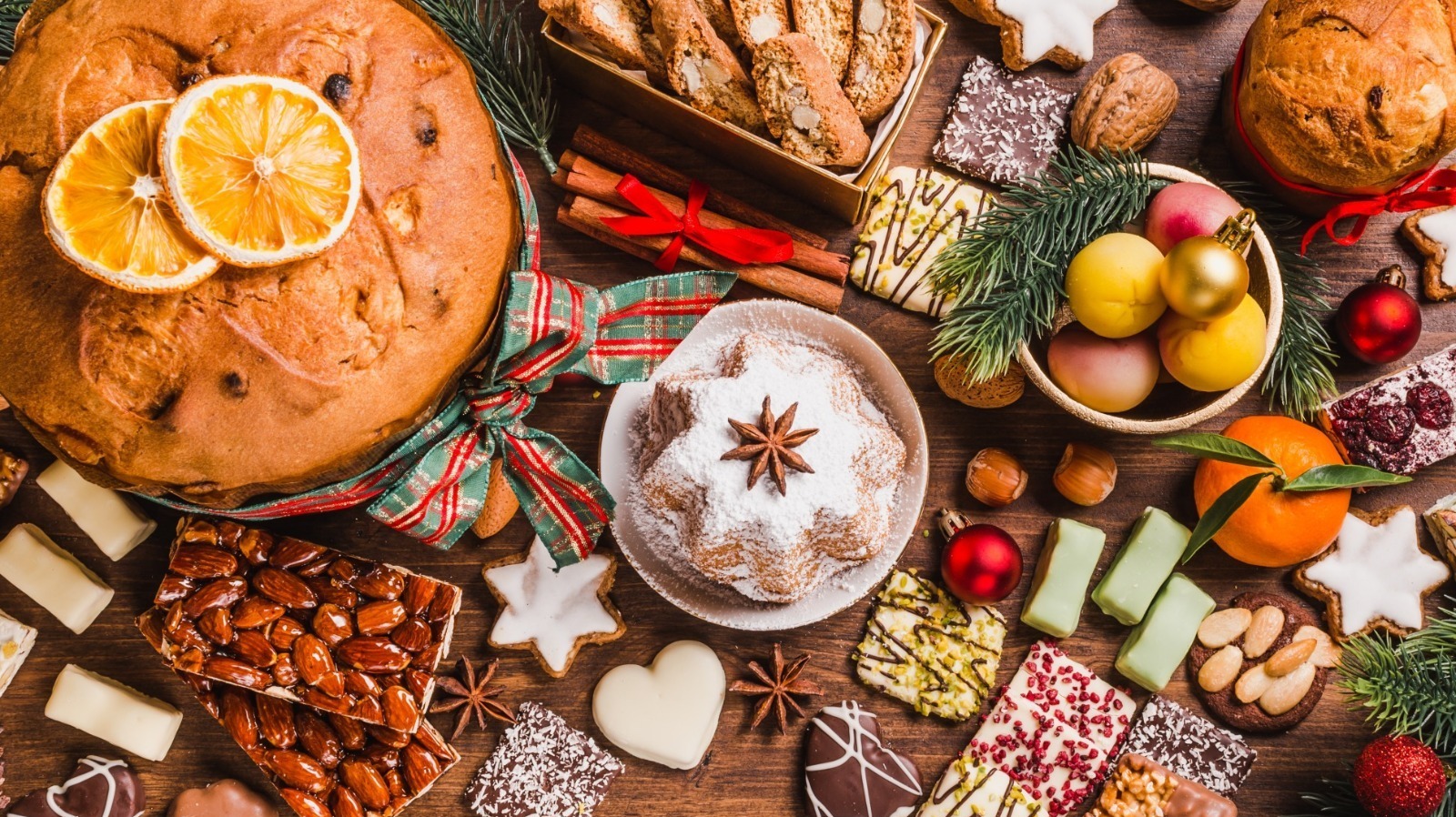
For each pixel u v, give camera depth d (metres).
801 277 0.63
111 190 0.50
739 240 0.62
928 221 0.63
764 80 0.59
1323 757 0.63
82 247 0.50
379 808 0.62
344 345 0.52
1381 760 0.60
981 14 0.63
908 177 0.63
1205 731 0.63
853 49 0.60
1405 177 0.59
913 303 0.63
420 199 0.53
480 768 0.64
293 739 0.62
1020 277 0.60
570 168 0.63
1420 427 0.62
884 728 0.64
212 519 0.62
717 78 0.59
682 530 0.61
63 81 0.52
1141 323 0.58
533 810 0.64
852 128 0.59
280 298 0.52
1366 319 0.61
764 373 0.60
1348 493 0.61
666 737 0.63
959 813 0.63
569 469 0.58
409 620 0.61
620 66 0.61
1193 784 0.62
